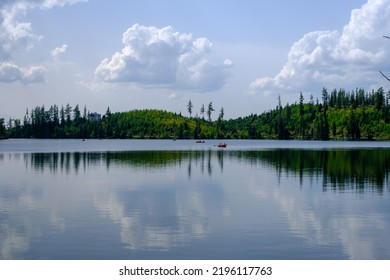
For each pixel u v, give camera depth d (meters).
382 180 52.88
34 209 35.09
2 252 23.95
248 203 37.62
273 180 53.31
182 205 36.81
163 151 129.12
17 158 93.75
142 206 36.28
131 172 63.41
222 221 30.77
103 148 151.50
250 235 27.17
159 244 25.36
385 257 23.25
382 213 33.31
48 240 26.05
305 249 24.50
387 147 162.88
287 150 136.25
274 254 23.72
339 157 97.31
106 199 39.75
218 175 59.31
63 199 39.69
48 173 62.03
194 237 26.73
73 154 110.00
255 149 145.50
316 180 53.09
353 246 25.06
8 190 45.19
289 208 35.38
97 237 26.72
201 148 155.75
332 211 34.09
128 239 26.30
